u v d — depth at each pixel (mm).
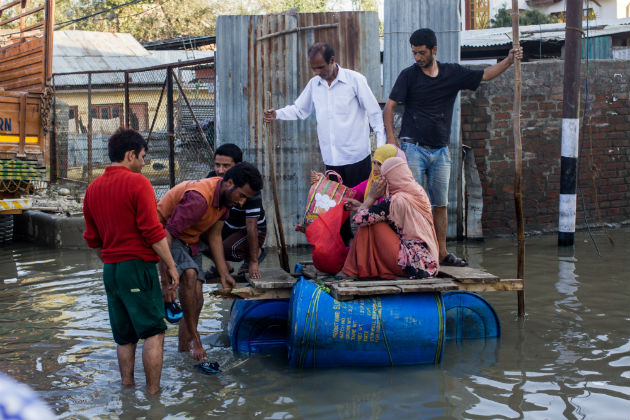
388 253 4961
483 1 23000
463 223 9625
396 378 4508
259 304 5215
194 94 15633
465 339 5359
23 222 11133
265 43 9195
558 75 9844
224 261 5180
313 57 5859
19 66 11586
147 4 36250
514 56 5730
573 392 4168
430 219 5098
